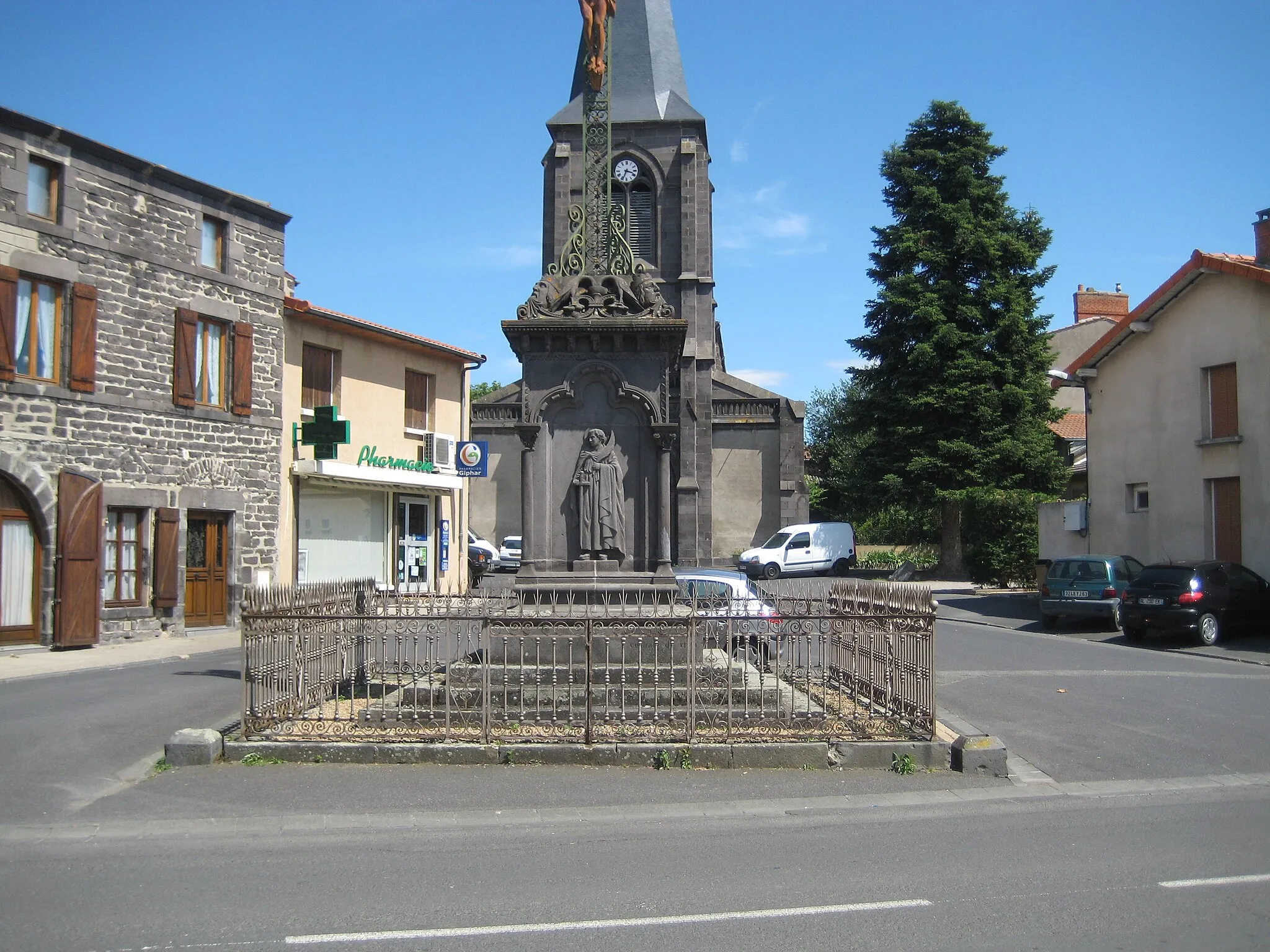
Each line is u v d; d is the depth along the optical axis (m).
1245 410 22.25
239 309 20.92
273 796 7.87
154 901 5.64
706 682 10.19
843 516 53.38
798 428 45.12
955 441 37.72
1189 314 23.91
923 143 40.59
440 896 5.75
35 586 17.16
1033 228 40.91
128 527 18.72
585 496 11.95
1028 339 38.62
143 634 18.77
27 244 16.98
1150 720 11.34
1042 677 14.64
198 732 8.85
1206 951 4.96
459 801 7.80
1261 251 23.97
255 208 21.28
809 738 9.12
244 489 21.02
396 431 26.19
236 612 20.70
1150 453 25.08
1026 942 5.07
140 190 18.91
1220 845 6.81
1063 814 7.66
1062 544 29.08
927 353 37.75
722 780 8.48
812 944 5.04
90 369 17.83
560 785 8.25
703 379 44.97
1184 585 19.31
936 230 39.66
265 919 5.36
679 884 5.98
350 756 8.80
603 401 12.16
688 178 45.84
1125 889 5.88
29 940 5.05
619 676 10.19
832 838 6.98
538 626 9.84
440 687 10.22
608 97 12.83
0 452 16.55
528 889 5.87
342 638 9.95
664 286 45.69
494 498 44.72
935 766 8.95
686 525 43.91
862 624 10.24
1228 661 17.28
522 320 11.93
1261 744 10.15
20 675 14.30
